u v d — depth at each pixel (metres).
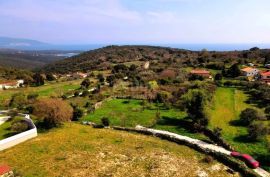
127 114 75.38
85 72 195.12
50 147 52.16
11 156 48.06
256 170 43.06
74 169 43.53
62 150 50.78
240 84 102.00
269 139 53.25
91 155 48.72
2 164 44.69
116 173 42.50
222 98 85.69
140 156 48.53
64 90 119.88
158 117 70.94
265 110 68.81
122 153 49.75
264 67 142.62
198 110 64.88
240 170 43.34
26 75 195.12
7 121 71.50
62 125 67.06
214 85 100.81
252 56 177.62
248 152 48.53
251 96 87.00
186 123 66.56
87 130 63.16
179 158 48.03
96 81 137.25
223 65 144.88
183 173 42.72
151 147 52.81
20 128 62.06
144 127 64.69
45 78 169.62
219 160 47.38
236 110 73.00
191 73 128.12
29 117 72.06
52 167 44.06
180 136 58.41
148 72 143.62
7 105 93.00
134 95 96.31
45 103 67.06
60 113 65.31
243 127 60.84
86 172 42.66
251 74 122.38
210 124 62.91
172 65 165.62
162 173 42.56
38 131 62.38
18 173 41.59
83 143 54.34
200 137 57.72
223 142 52.72
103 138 57.56
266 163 44.91
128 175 41.94
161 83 115.06
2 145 51.34
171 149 52.00
